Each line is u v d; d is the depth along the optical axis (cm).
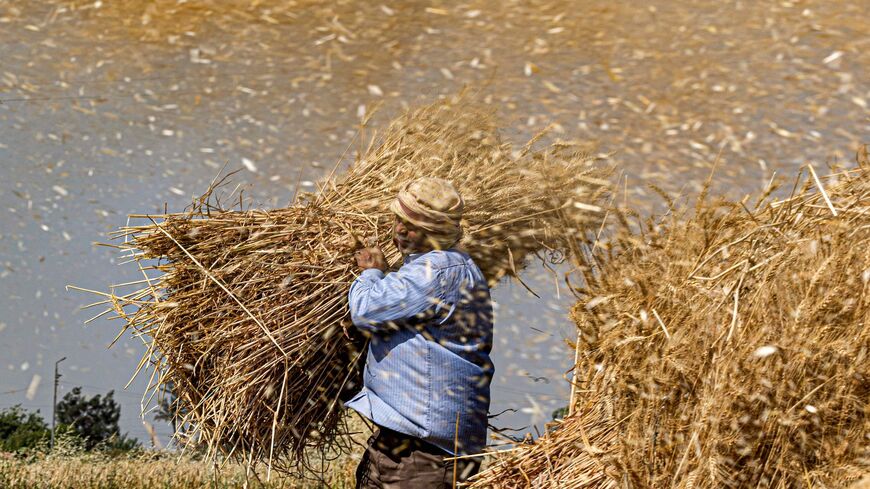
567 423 417
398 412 468
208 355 528
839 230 351
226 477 825
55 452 1103
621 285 415
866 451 308
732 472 322
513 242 587
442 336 471
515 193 589
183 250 528
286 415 526
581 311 430
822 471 311
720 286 377
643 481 342
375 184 586
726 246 391
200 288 527
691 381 340
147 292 539
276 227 535
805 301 328
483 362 483
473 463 472
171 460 973
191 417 539
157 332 528
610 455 368
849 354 311
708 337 349
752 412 321
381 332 479
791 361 319
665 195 439
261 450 534
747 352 327
